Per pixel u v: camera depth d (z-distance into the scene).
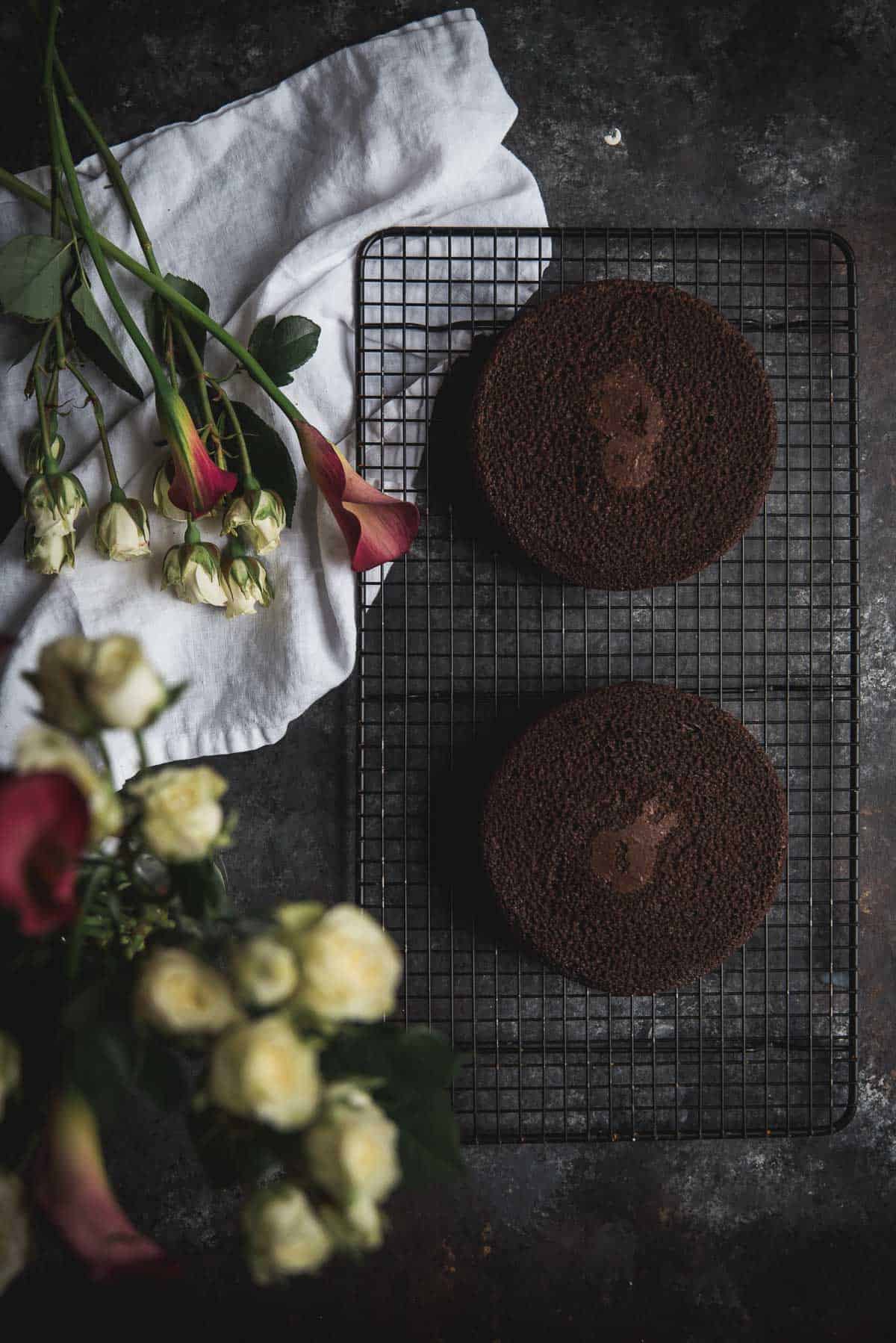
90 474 0.93
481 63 0.95
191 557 0.90
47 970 0.71
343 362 0.95
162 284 0.88
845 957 1.00
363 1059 0.69
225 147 0.96
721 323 0.95
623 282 0.94
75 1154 0.60
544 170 0.99
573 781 0.95
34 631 0.92
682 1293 1.00
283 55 0.98
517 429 0.94
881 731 1.00
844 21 0.99
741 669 0.99
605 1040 0.99
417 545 0.98
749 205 0.99
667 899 0.95
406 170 0.95
